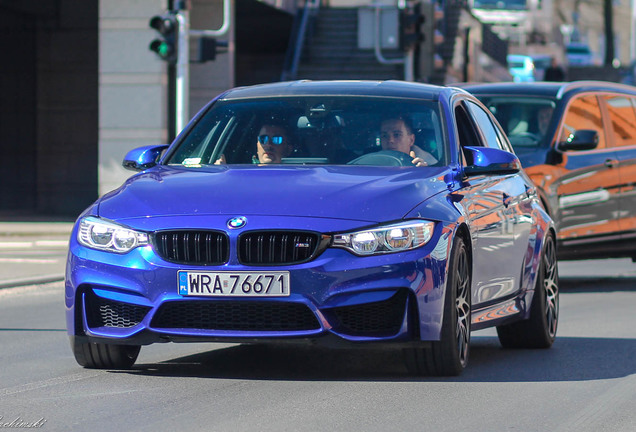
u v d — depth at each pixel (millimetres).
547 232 19531
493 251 17047
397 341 14539
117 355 15922
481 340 20328
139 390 14539
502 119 30062
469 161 17438
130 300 14719
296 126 17203
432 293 14688
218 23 60094
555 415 13281
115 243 14867
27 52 63500
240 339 14430
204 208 14727
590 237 29844
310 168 15945
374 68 65875
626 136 31375
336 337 14367
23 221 55188
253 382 15148
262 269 14320
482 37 76562
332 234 14391
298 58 65250
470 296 15984
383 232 14500
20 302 27078
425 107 17391
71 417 12875
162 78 54938
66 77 63562
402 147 16750
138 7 54844
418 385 14984
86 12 63219
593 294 28719
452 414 13180
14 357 17969
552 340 19391
